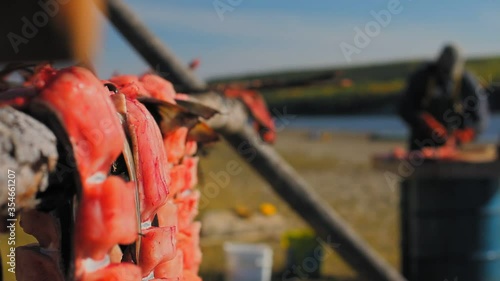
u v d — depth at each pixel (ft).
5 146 2.94
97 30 4.02
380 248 29.35
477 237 19.93
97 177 3.39
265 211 36.04
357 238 11.98
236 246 25.75
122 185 3.39
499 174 18.67
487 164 18.76
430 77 20.90
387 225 34.58
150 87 5.03
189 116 4.81
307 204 11.21
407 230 20.33
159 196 4.10
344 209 38.83
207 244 30.48
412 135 21.31
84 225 3.28
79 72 3.47
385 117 139.95
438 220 19.84
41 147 3.07
